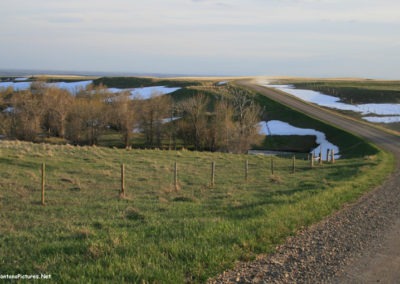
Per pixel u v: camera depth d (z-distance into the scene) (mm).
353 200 14430
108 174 19781
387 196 15633
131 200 14156
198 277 6250
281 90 121062
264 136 66125
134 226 9789
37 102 65375
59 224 10148
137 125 69375
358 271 6969
